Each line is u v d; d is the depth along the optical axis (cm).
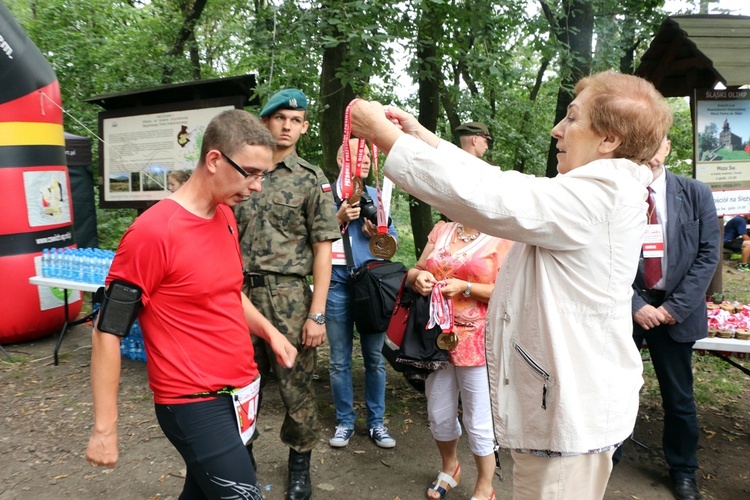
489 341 163
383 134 145
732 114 448
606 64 667
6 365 473
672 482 308
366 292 325
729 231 1053
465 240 281
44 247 523
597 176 141
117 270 168
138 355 486
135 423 372
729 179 452
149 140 545
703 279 283
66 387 429
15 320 511
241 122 175
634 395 150
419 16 573
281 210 270
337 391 347
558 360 143
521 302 153
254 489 181
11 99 498
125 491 298
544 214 136
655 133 145
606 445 145
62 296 540
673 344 293
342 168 201
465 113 704
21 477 309
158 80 958
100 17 1001
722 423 385
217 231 183
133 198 561
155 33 1006
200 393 176
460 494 301
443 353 270
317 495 296
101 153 569
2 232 499
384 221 313
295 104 269
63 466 321
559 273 144
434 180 139
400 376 466
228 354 182
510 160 1023
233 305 186
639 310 288
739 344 301
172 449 340
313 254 280
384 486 306
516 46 693
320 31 537
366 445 350
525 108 1039
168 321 173
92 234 737
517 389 154
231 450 178
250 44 563
